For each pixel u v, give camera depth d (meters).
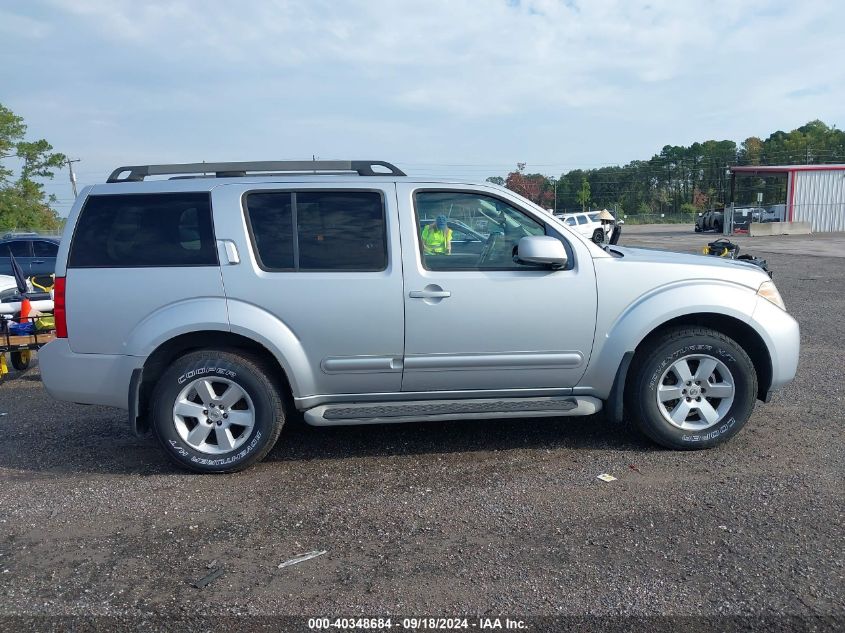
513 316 4.57
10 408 6.34
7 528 3.80
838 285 14.47
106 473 4.62
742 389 4.69
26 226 44.25
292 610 2.97
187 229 4.52
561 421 5.53
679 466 4.49
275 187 4.58
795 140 104.31
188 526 3.80
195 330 4.42
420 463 4.68
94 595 3.12
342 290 4.48
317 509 3.98
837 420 5.35
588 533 3.60
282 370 4.70
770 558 3.30
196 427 4.52
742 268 4.88
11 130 44.34
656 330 4.80
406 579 3.20
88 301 4.45
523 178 82.19
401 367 4.58
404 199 4.61
